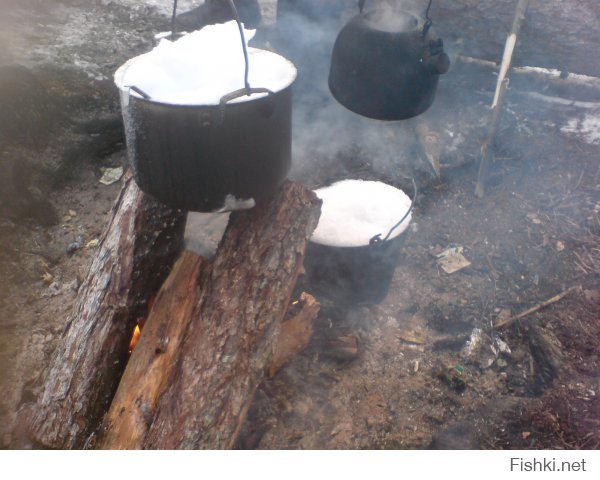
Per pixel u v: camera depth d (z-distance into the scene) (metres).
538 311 2.83
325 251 2.43
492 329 2.74
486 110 3.98
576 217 3.31
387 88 2.34
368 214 2.57
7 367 2.49
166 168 1.72
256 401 2.33
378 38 2.30
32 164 3.16
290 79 1.76
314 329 2.59
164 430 1.85
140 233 2.27
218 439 1.84
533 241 3.18
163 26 4.40
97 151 3.48
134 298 2.24
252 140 1.69
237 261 2.08
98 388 2.10
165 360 2.04
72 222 3.19
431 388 2.50
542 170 3.60
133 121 1.70
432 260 3.10
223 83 1.71
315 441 2.28
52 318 2.70
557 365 2.58
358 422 2.36
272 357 2.05
